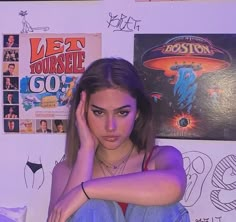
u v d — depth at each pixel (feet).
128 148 3.70
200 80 4.13
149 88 4.18
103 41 4.19
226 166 4.19
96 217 3.09
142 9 4.14
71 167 3.64
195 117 4.16
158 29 4.14
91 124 3.38
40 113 4.29
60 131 4.29
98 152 3.70
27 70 4.27
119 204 3.37
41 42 4.25
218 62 4.10
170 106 4.17
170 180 3.02
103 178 3.12
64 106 4.26
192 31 4.12
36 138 4.33
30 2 4.23
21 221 4.31
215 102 4.14
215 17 4.09
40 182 4.36
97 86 3.26
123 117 3.31
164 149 3.62
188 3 4.10
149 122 3.67
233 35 4.08
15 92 4.29
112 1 4.16
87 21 4.20
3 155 4.36
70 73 4.24
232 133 4.15
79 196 3.07
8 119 4.32
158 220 3.13
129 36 4.17
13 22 4.26
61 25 4.22
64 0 4.19
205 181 4.23
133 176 3.07
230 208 4.23
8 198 4.41
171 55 4.14
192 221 4.27
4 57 4.27
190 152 4.21
